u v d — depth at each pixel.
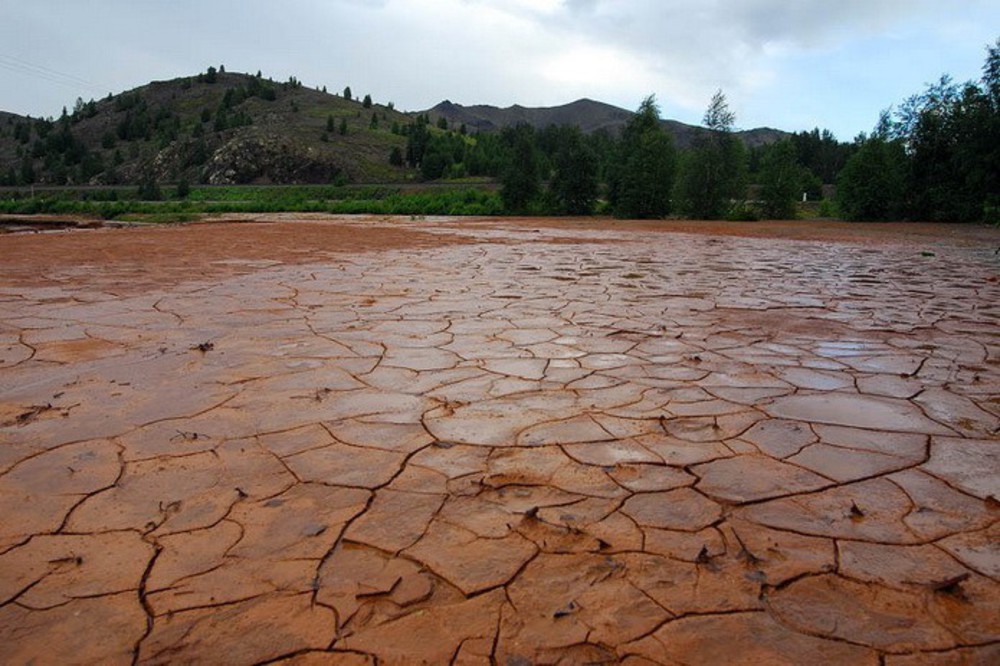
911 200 21.45
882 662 1.16
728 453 2.06
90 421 2.27
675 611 1.29
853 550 1.51
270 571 1.41
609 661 1.15
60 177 87.50
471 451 2.06
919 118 20.91
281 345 3.43
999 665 1.15
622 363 3.15
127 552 1.47
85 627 1.23
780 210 23.97
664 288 5.84
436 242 11.52
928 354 3.41
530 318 4.27
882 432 2.26
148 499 1.72
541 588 1.35
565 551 1.49
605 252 9.87
